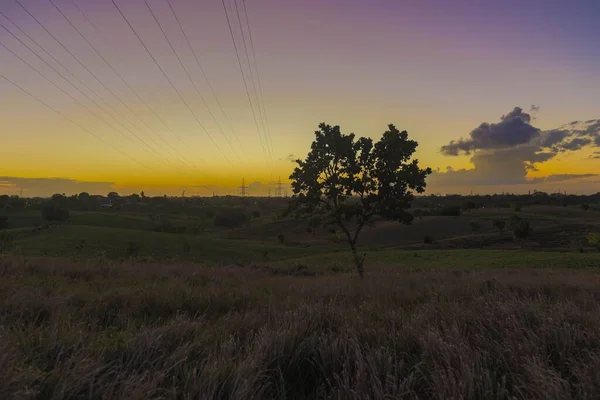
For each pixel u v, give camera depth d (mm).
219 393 3244
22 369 3129
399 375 3764
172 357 3807
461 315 5773
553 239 88188
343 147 21094
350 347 4258
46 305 6430
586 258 48469
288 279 17109
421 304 7852
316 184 21922
